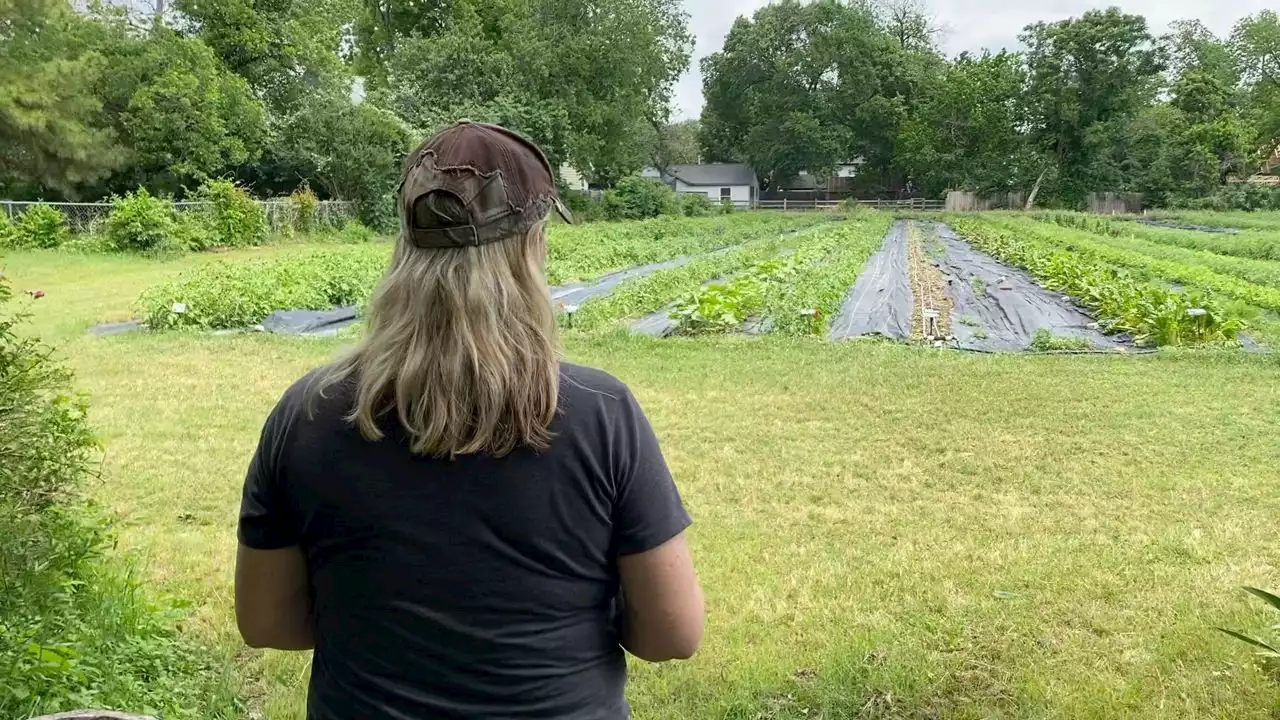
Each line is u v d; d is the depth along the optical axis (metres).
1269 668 3.94
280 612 1.46
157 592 4.55
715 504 6.27
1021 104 62.00
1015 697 3.83
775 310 13.09
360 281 16.09
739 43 76.75
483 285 1.23
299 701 3.74
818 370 10.16
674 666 4.14
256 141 32.94
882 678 3.96
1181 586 4.91
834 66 73.56
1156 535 5.66
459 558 1.24
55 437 3.73
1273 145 66.94
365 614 1.29
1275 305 15.06
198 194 29.20
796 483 6.65
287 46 36.28
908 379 9.72
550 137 42.59
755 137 74.31
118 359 10.52
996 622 4.50
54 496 3.82
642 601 1.36
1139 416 8.30
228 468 6.84
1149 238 33.41
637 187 49.31
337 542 1.29
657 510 1.33
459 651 1.26
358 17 46.78
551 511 1.26
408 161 1.33
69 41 27.64
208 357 10.72
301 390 1.34
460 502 1.24
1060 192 61.53
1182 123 62.06
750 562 5.30
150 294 13.95
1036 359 10.88
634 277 20.58
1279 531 5.71
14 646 2.91
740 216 51.88
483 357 1.20
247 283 14.41
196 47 30.56
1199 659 4.11
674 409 8.61
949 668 4.05
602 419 1.29
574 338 11.97
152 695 3.37
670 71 50.78
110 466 6.80
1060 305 15.69
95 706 3.03
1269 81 73.62
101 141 27.72
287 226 29.81
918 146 66.88
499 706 1.28
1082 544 5.51
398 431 1.25
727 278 19.89
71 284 17.38
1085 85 60.41
